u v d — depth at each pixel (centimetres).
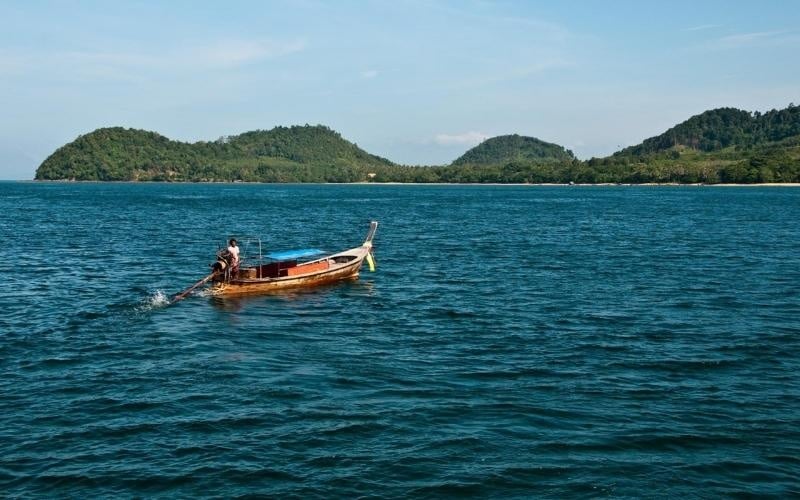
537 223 7925
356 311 2861
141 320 2678
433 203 13350
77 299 3089
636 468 1387
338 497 1269
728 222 7919
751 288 3384
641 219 8512
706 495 1289
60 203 12000
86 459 1416
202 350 2236
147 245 5272
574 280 3662
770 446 1488
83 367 2041
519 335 2431
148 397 1770
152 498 1269
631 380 1911
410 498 1268
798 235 6225
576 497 1280
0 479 1333
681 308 2898
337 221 8338
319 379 1917
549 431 1555
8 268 4003
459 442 1492
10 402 1734
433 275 3847
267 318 2725
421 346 2283
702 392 1816
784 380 1919
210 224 7581
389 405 1708
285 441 1497
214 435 1530
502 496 1280
